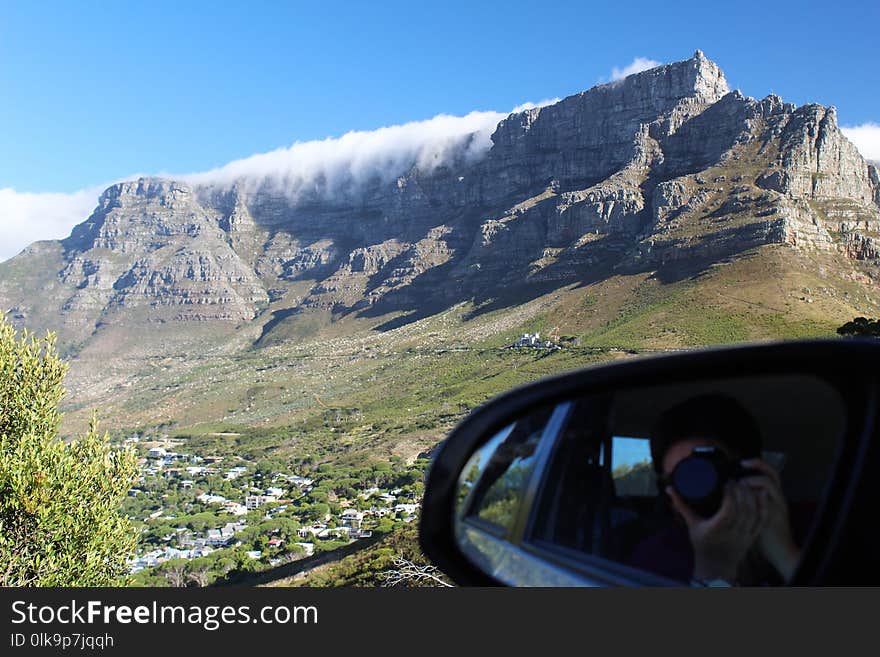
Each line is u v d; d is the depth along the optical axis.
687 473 2.83
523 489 4.13
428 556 4.56
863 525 2.38
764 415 2.70
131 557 18.30
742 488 2.73
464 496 4.55
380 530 65.44
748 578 2.70
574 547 3.66
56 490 16.75
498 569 4.16
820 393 2.54
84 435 19.11
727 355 2.80
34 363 19.14
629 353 151.75
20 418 18.55
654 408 3.14
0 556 15.75
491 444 4.45
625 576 3.23
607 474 3.50
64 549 16.70
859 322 53.03
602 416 3.57
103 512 17.58
